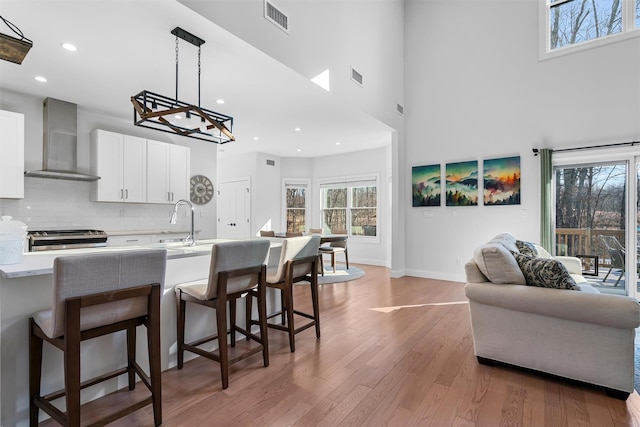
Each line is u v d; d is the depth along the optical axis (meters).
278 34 3.00
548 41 4.55
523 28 4.68
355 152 7.45
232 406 1.81
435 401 1.86
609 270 4.13
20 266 1.61
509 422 1.66
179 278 2.35
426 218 5.50
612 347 1.89
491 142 4.89
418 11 5.65
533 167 4.53
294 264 2.60
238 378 2.12
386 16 5.13
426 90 5.52
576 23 4.43
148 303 1.61
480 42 5.03
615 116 4.03
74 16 2.29
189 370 2.24
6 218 1.70
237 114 4.57
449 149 5.27
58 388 1.73
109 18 2.32
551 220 4.35
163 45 2.70
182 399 1.88
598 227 4.21
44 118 3.96
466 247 5.09
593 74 4.17
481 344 2.30
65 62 3.01
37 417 1.61
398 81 5.52
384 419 1.69
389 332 2.96
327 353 2.51
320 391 1.96
